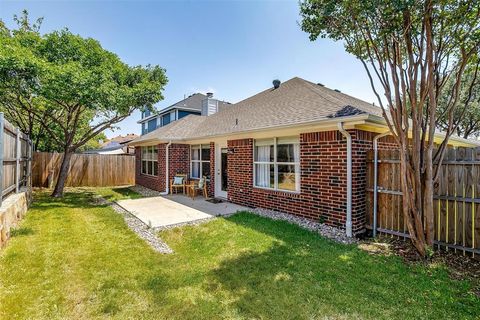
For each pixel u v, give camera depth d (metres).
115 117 11.23
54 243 4.90
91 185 14.77
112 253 4.45
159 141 11.81
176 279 3.52
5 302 2.92
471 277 3.52
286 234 5.32
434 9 3.84
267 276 3.56
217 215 7.19
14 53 7.31
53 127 15.20
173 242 5.09
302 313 2.75
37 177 13.45
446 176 4.50
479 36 3.85
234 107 12.27
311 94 8.00
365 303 2.90
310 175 6.40
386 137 6.53
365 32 4.55
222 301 2.99
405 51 4.54
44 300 3.00
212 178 10.39
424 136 4.25
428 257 4.11
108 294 3.15
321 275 3.56
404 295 3.05
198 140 10.77
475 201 4.17
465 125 17.14
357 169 5.59
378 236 5.41
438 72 4.20
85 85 8.00
